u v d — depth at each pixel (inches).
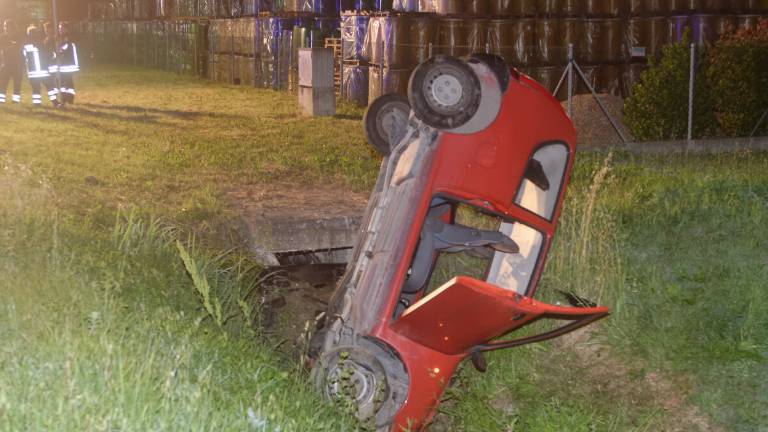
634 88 577.3
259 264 322.7
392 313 227.3
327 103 750.5
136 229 300.2
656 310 258.8
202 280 255.4
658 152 517.3
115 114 719.7
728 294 258.4
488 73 227.1
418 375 227.1
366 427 218.4
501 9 754.8
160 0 1421.0
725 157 487.2
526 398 249.1
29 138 539.2
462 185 229.5
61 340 176.6
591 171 432.8
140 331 196.7
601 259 281.9
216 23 1129.4
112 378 162.9
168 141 557.9
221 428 162.9
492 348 237.1
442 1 754.8
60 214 317.1
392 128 261.0
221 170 462.9
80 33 1665.8
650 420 227.5
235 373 202.4
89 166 445.4
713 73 571.2
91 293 220.4
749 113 561.9
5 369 162.4
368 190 422.0
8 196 320.5
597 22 769.6
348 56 839.1
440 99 224.1
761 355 231.5
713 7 749.3
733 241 293.0
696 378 233.3
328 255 359.3
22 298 203.5
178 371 176.7
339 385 221.5
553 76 762.2
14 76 753.0
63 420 146.4
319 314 284.5
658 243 297.7
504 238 248.7
